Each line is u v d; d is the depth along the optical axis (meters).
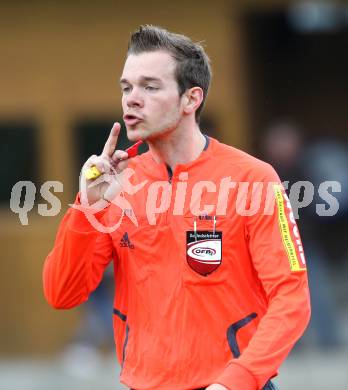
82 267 14.94
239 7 37.44
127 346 15.06
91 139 37.00
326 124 55.44
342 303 44.69
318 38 55.06
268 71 54.50
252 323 14.71
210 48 36.81
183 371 14.61
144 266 14.91
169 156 14.98
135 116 14.59
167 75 14.60
